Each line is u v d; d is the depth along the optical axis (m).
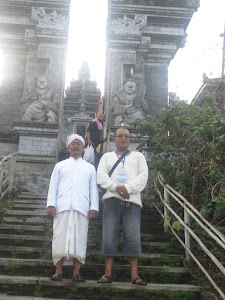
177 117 5.70
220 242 3.64
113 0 11.20
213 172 4.75
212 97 6.22
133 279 3.92
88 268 4.48
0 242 5.15
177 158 6.59
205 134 5.13
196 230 4.70
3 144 10.08
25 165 8.89
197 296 3.95
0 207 6.61
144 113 10.04
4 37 11.51
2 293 3.88
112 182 4.09
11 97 11.35
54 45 10.92
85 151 7.76
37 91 9.75
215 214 5.02
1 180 7.02
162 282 4.32
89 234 5.50
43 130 9.26
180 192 5.68
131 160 4.32
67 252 3.84
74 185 4.17
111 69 10.76
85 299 3.79
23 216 6.33
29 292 3.89
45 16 10.95
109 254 3.93
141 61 11.30
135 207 4.14
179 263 4.75
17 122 9.24
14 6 11.16
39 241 5.26
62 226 4.01
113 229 4.00
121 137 4.38
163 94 11.74
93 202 4.19
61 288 3.92
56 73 10.66
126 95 9.95
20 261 4.49
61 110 10.20
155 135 7.07
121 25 11.02
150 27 11.70
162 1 11.38
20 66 11.64
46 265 4.47
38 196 7.52
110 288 3.91
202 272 4.40
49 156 9.11
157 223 6.30
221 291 3.63
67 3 11.02
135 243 3.94
